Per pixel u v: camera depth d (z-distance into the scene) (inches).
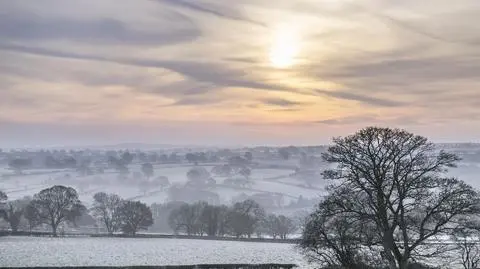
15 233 5876.0
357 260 1865.2
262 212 6609.3
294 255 4052.7
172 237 5979.3
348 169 1902.1
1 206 6289.4
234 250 4500.5
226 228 6368.1
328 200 1871.3
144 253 4222.4
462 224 1756.9
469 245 2112.5
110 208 6678.2
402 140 1897.1
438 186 1800.0
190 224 6417.3
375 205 1795.0
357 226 1825.8
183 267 3353.8
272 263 3506.4
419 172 1856.5
